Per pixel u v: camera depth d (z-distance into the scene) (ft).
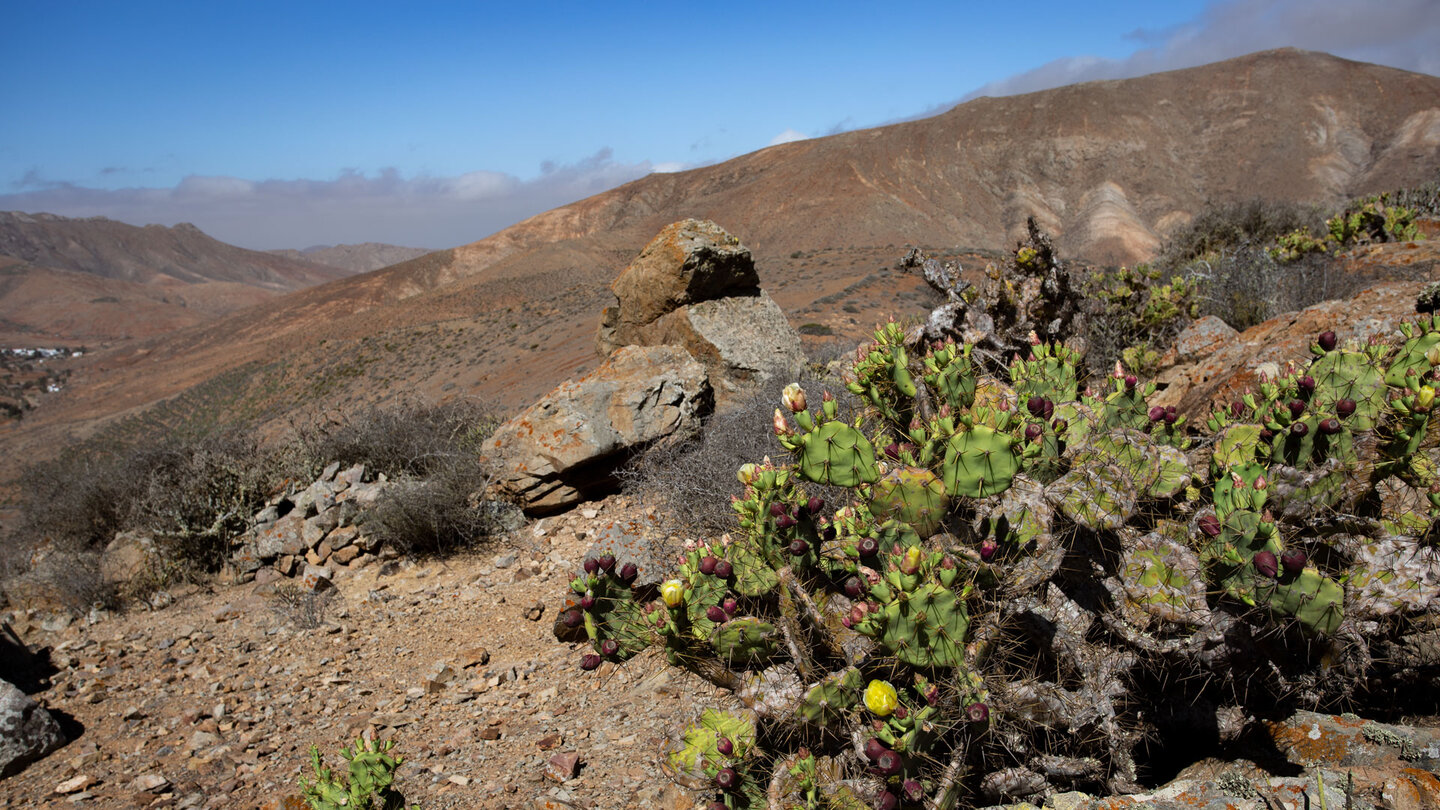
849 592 8.05
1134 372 21.85
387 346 232.12
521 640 17.84
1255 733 8.65
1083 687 8.11
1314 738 8.20
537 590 20.13
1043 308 20.85
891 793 7.78
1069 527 8.33
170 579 25.05
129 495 28.68
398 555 23.45
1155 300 26.40
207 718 16.37
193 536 25.52
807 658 8.39
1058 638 8.14
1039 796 8.31
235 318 558.15
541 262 382.22
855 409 18.28
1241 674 8.27
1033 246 20.89
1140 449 9.20
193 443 30.09
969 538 8.55
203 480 27.09
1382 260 28.60
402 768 13.03
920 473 8.43
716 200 638.12
